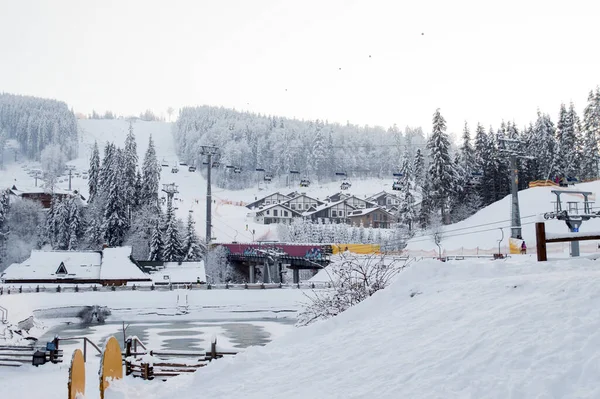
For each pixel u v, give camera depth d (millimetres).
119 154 114438
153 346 44844
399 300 15875
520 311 10953
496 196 104750
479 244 76375
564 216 25766
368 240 113562
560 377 8086
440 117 94875
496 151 104250
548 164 106750
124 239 103625
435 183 93500
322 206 149875
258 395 11430
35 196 134625
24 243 110750
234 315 65375
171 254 90562
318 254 82375
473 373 9211
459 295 13758
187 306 66625
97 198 114062
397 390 9492
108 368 13875
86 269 82875
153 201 112250
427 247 83438
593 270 13555
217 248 96375
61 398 20656
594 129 108062
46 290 69812
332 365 12023
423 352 10836
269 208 143875
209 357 20875
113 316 64625
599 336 8836
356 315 16047
